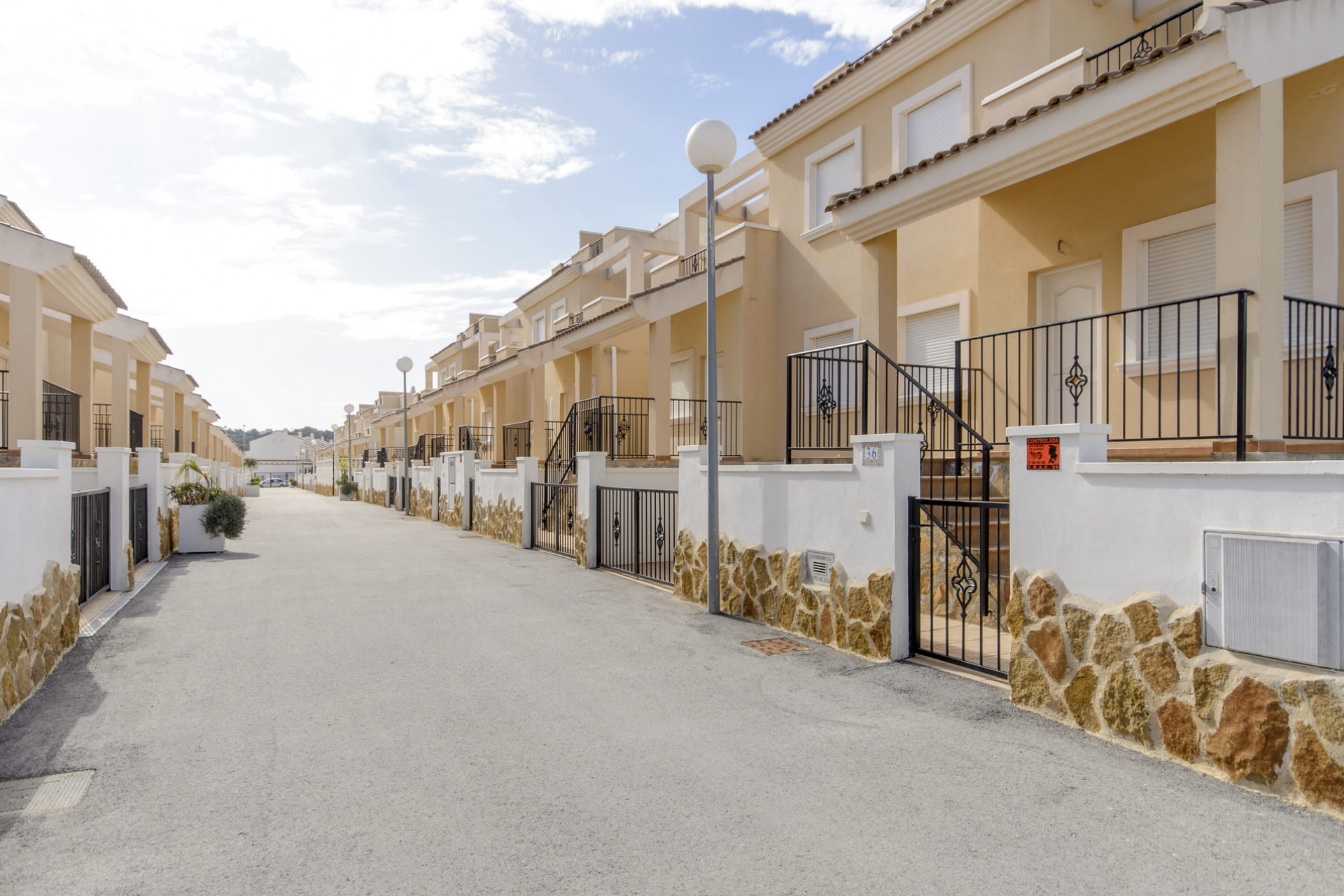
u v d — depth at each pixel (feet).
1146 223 24.97
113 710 16.29
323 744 14.26
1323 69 20.95
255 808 11.60
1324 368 19.79
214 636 23.31
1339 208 20.67
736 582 25.72
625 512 37.99
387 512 93.56
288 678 18.70
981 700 16.37
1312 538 11.05
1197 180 23.63
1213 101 18.65
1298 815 10.82
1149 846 10.11
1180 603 12.88
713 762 13.23
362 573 36.83
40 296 37.76
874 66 37.14
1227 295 17.98
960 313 32.94
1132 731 13.56
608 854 10.14
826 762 13.15
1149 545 13.38
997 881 9.35
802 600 22.54
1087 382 24.88
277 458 344.69
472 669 19.34
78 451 46.80
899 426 35.81
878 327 29.58
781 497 23.57
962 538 25.00
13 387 36.96
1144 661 13.35
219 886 9.44
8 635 16.28
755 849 10.21
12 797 12.07
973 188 25.03
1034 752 13.41
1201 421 23.47
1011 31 31.35
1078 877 9.42
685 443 53.06
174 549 48.06
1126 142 23.44
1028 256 28.94
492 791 12.14
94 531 29.58
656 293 48.24
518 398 81.51
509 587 32.53
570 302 75.56
